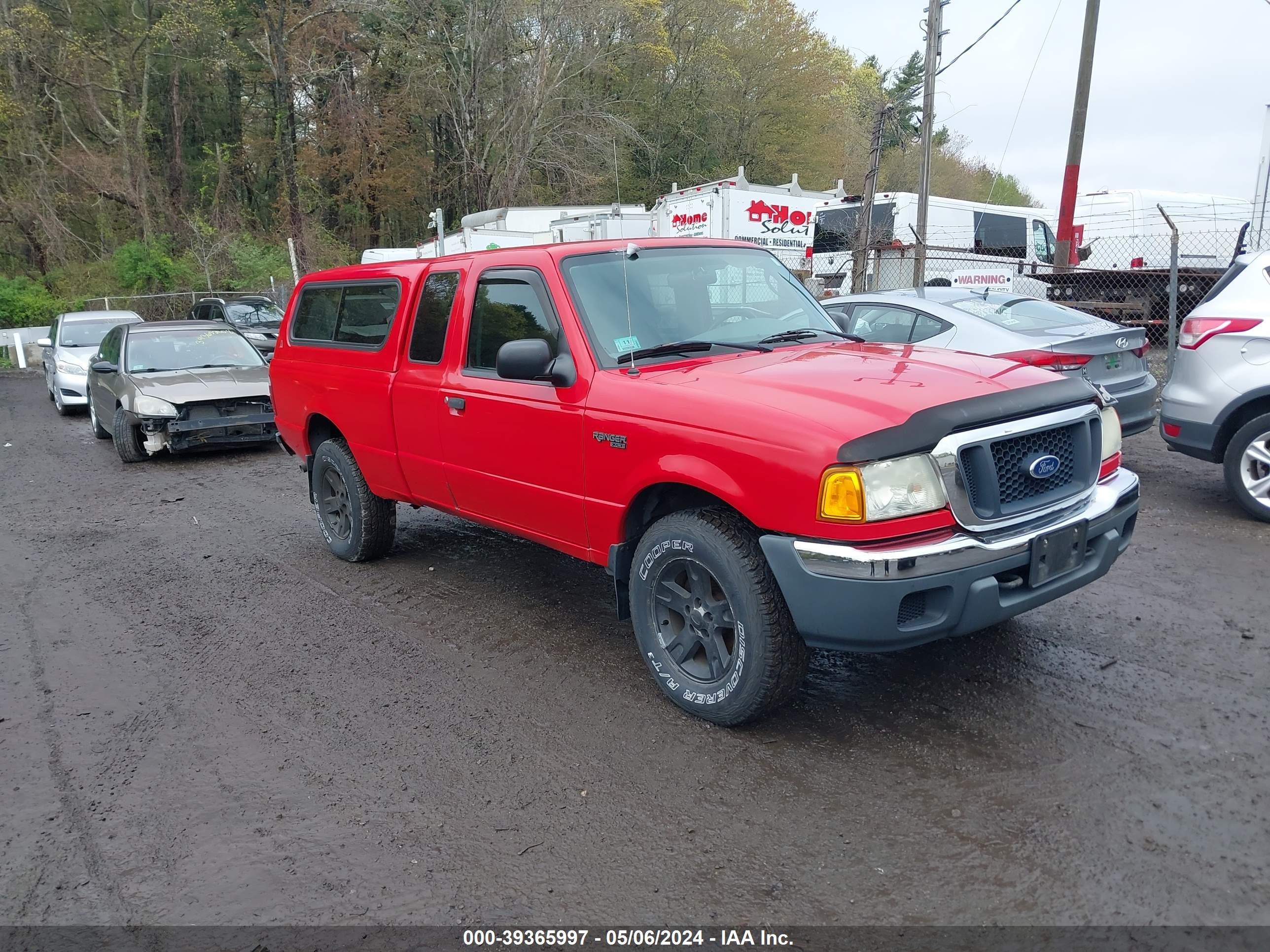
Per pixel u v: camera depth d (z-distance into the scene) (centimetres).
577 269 432
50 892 296
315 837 318
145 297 3062
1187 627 459
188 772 367
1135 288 1522
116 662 486
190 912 283
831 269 1906
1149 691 392
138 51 3616
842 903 272
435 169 3834
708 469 351
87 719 419
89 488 964
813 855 295
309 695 433
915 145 4838
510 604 540
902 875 282
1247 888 267
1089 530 355
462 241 2078
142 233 3541
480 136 3484
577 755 364
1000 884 275
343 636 505
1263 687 391
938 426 322
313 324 633
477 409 465
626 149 3575
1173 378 670
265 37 3559
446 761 365
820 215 1966
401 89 3703
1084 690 395
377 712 412
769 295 486
